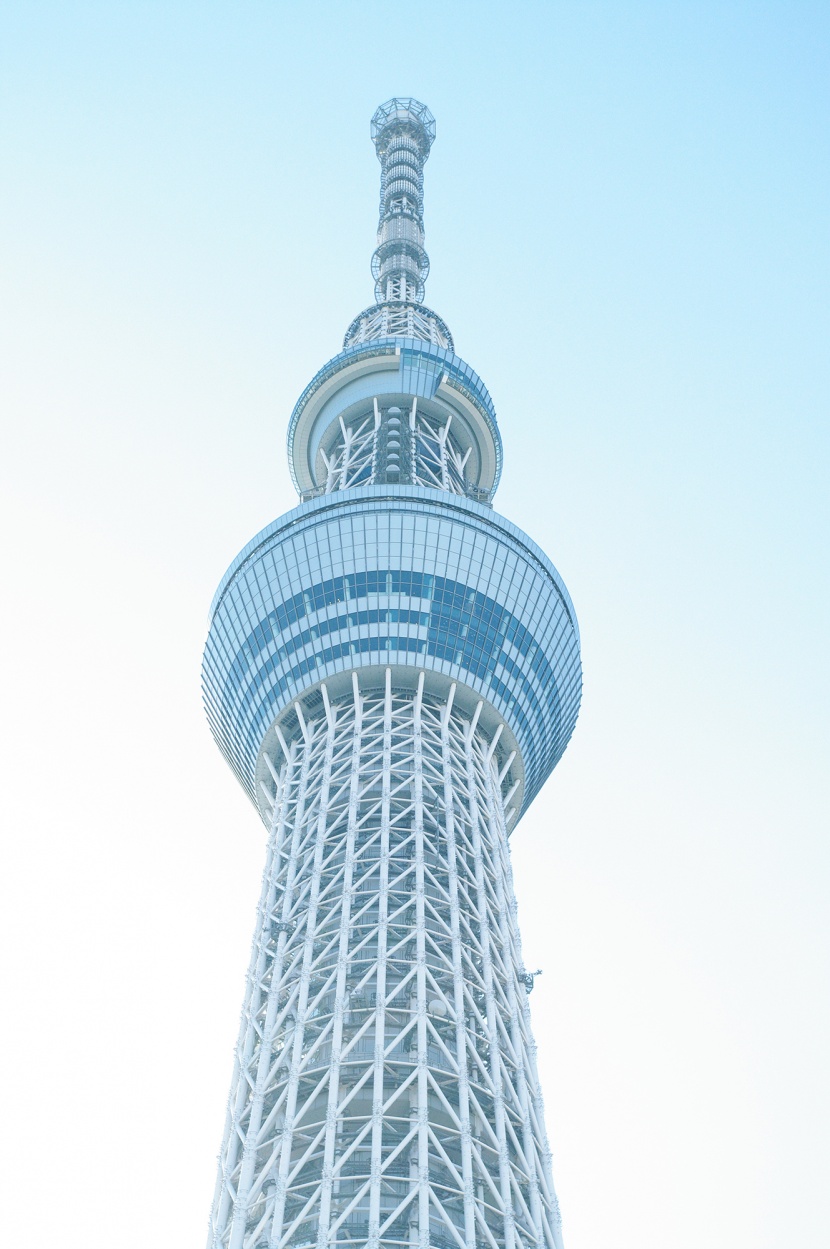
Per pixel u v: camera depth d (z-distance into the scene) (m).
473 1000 104.88
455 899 108.62
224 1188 92.75
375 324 186.88
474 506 139.38
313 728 131.00
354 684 127.88
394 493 138.38
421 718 126.81
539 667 136.75
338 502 138.38
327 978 104.50
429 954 106.69
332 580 133.12
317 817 118.69
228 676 139.38
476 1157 91.25
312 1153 91.44
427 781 118.50
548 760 143.12
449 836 114.06
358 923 108.44
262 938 111.44
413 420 163.75
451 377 167.50
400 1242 82.81
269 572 136.38
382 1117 89.62
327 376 168.88
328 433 168.12
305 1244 84.88
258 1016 105.94
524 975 111.19
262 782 135.00
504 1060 103.19
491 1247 88.31
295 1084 95.12
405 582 132.00
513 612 134.75
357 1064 96.06
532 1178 94.69
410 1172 90.12
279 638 133.50
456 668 129.00
